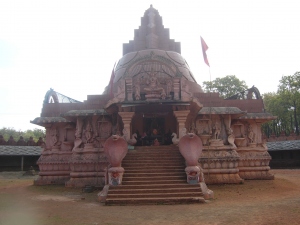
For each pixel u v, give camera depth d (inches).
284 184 806.5
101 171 853.2
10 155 1488.7
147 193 569.6
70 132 973.8
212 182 826.2
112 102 791.1
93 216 450.0
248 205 505.0
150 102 781.9
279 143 1598.2
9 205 569.6
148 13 1261.1
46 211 502.3
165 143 975.0
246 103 987.3
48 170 946.1
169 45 1237.7
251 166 928.3
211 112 883.4
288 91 2110.0
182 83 808.9
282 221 377.1
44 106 994.1
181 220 407.5
